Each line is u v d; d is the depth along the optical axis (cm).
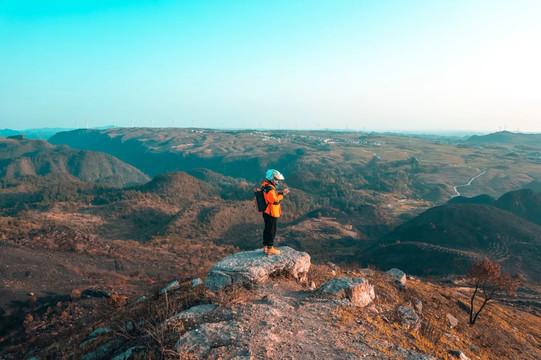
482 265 2338
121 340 841
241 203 18675
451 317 1981
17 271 5397
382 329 780
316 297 866
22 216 15325
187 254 8625
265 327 652
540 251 10550
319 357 571
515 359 1791
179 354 538
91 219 16088
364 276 2195
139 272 6675
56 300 4281
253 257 989
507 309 3428
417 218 14425
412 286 2712
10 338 3438
